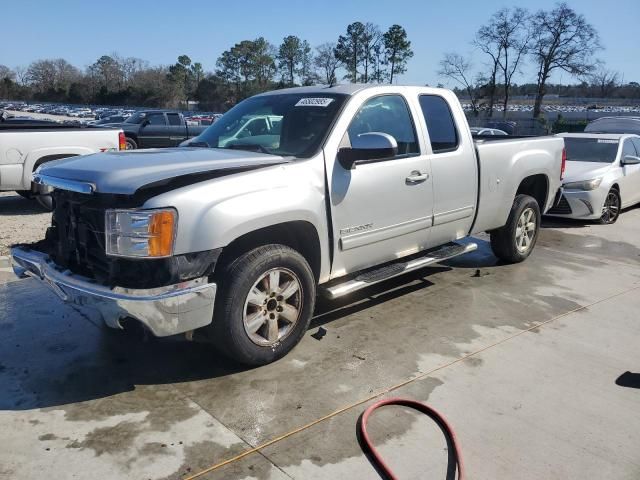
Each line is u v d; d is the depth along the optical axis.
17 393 3.63
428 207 5.04
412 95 5.04
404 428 3.32
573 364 4.18
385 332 4.66
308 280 4.08
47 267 3.84
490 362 4.17
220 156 3.98
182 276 3.43
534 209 6.70
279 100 4.89
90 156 4.10
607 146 10.38
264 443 3.16
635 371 4.10
